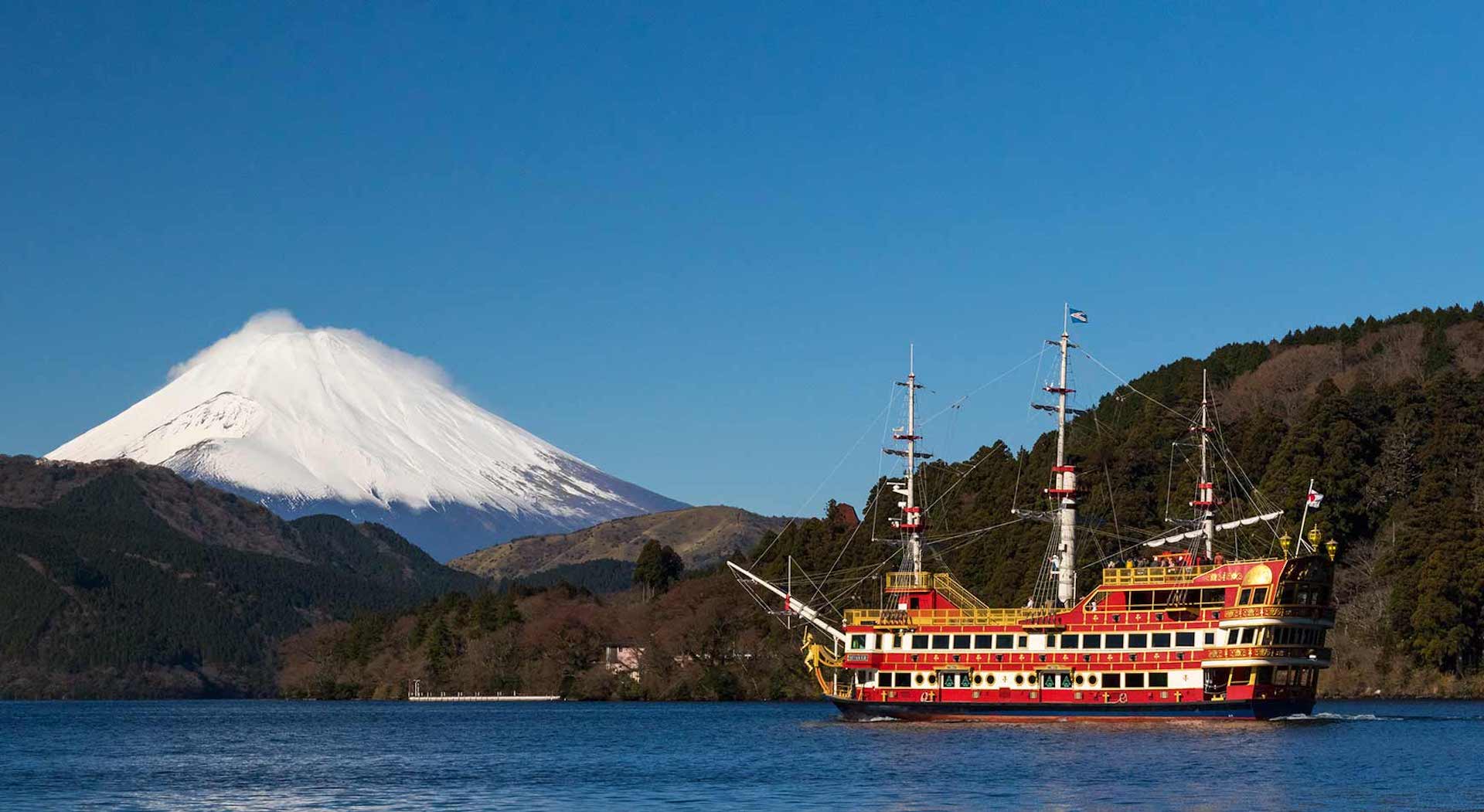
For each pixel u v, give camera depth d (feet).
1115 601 371.97
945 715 390.21
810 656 423.23
